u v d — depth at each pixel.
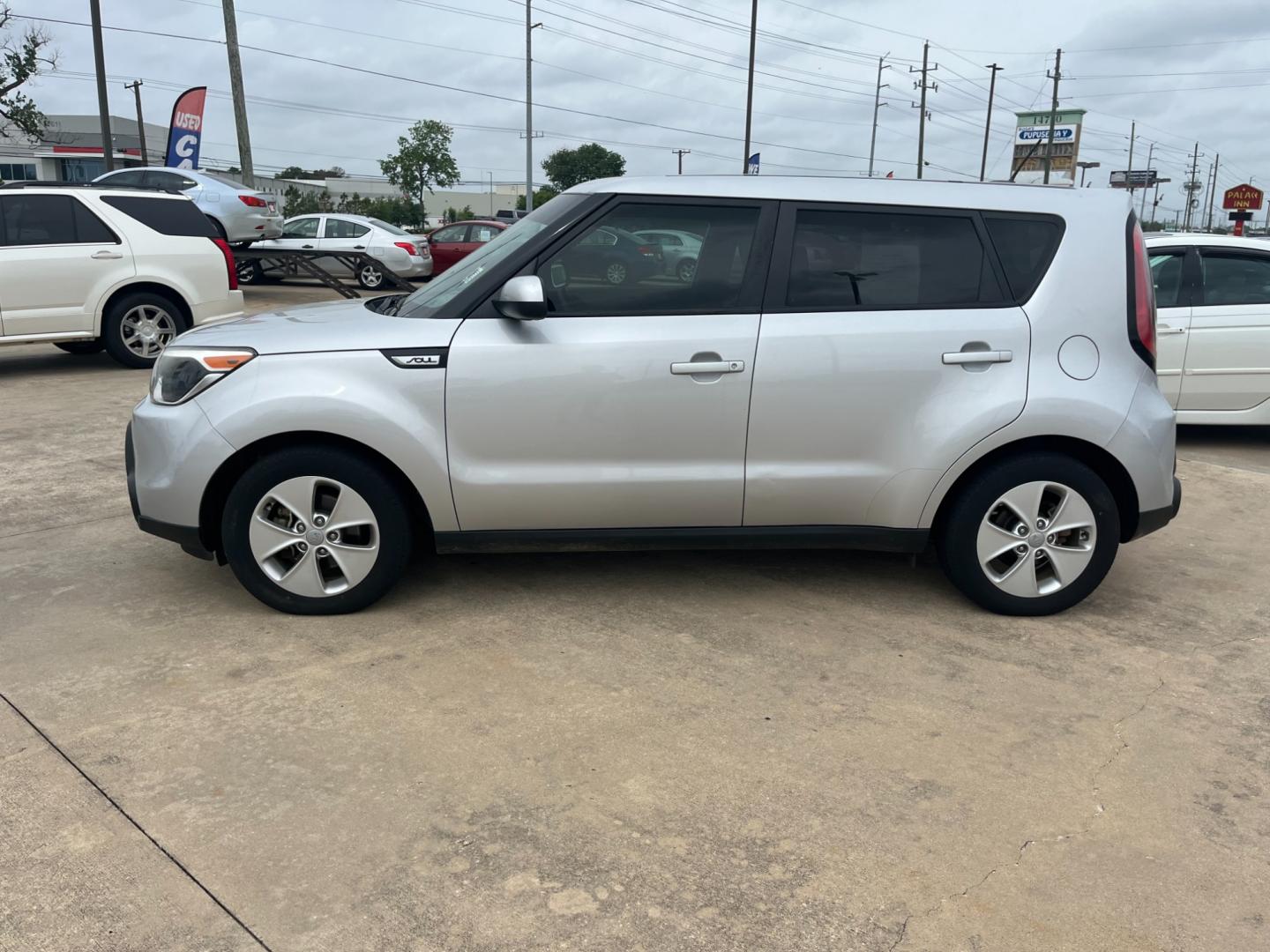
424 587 4.14
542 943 2.14
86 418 7.32
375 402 3.53
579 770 2.80
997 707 3.21
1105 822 2.61
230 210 16.20
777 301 3.66
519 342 3.57
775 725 3.07
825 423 3.66
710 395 3.61
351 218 18.89
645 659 3.50
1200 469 6.67
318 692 3.21
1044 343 3.67
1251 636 3.82
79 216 8.88
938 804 2.67
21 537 4.70
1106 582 4.41
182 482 3.57
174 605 3.90
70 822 2.51
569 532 3.75
